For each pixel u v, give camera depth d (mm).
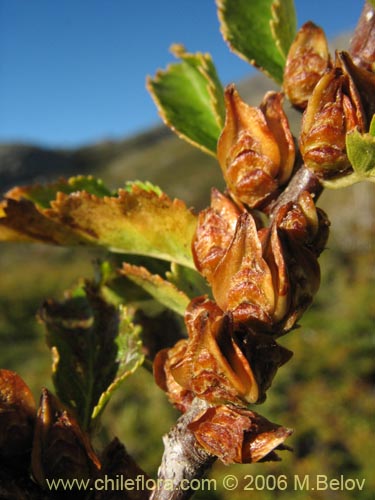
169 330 59
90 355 52
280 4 49
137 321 58
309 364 356
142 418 306
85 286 55
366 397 326
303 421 306
